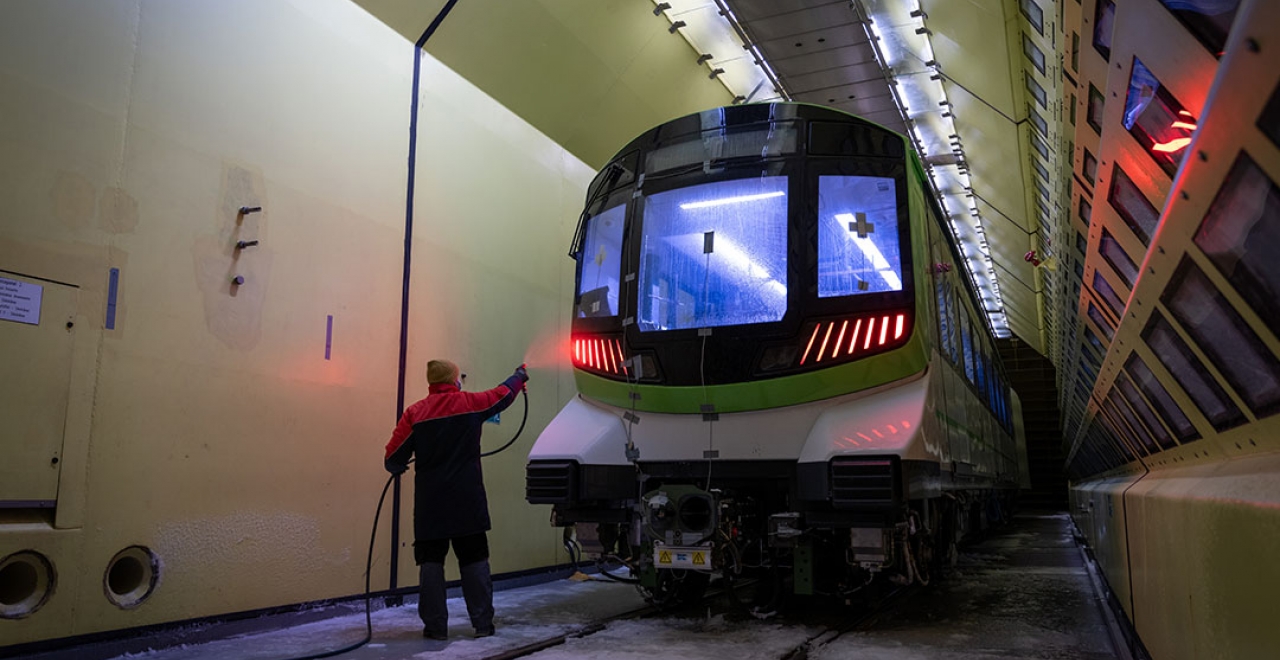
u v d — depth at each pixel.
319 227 5.80
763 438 5.15
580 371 5.89
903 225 5.26
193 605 4.73
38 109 4.16
